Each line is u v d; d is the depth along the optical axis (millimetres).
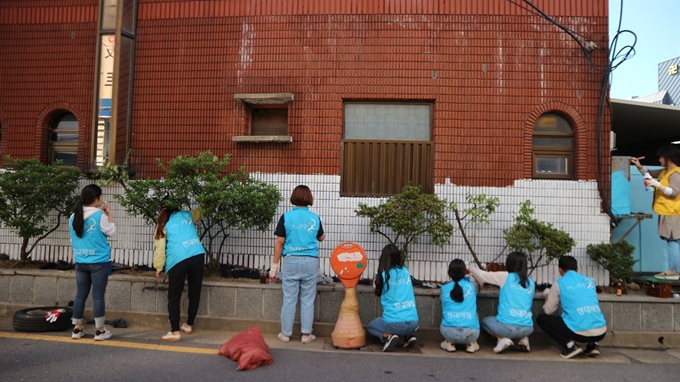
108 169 6414
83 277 5074
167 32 6844
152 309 5805
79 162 6930
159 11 6879
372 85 6492
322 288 5594
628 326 5430
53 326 5367
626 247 5770
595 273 6125
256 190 5750
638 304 5445
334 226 6383
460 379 4223
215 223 6020
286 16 6668
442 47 6457
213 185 5535
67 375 4043
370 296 5590
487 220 5996
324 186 6434
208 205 5523
